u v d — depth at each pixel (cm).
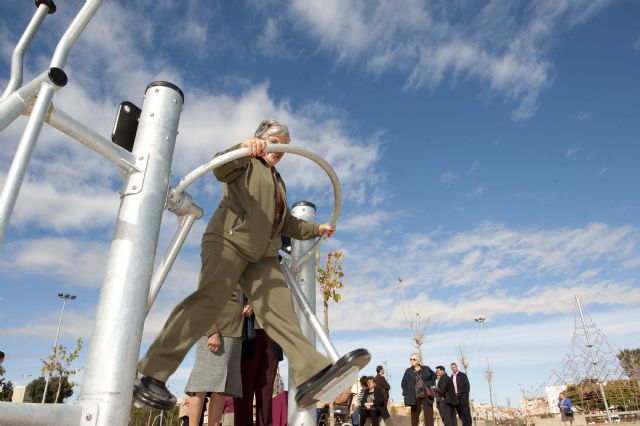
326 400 188
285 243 272
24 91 116
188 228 169
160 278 166
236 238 191
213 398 316
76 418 106
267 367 342
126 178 136
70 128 121
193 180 161
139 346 121
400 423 1545
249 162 204
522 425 3003
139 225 129
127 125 143
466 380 1127
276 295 200
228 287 189
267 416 331
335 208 239
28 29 128
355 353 172
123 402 113
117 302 119
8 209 100
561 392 1889
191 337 175
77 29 129
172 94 151
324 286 1296
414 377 1015
